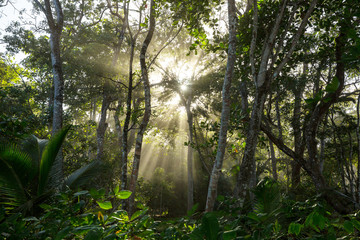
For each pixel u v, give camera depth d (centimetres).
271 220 240
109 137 1983
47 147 564
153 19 934
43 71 1912
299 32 607
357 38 182
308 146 719
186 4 701
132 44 998
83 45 1980
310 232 219
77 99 1925
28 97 1678
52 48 1167
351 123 931
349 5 578
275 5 702
